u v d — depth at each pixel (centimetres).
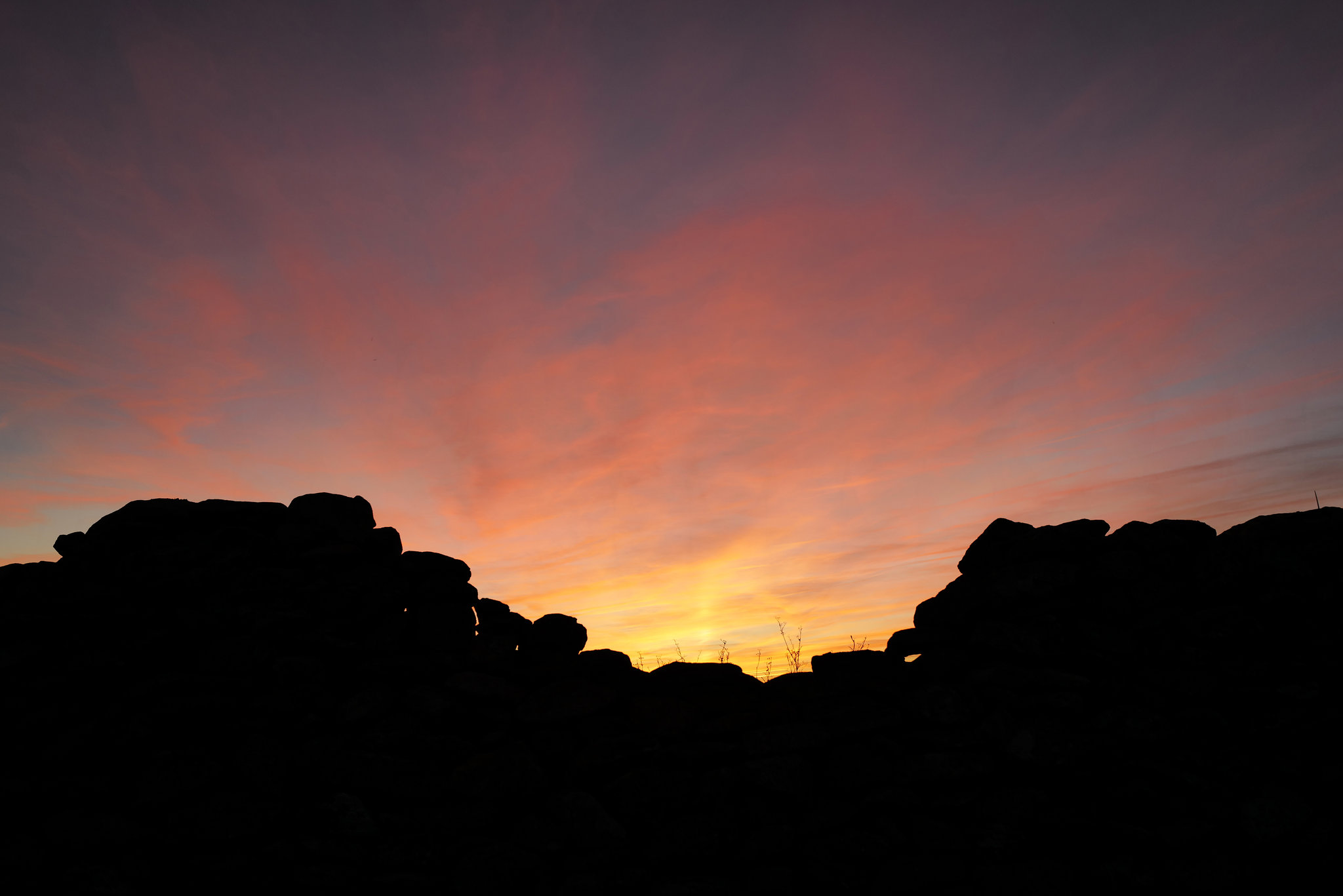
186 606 515
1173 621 525
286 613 509
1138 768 492
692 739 520
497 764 490
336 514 560
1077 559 554
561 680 540
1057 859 482
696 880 478
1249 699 500
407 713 503
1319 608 509
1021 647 525
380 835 468
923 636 566
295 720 491
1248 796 480
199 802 459
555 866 477
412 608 551
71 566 516
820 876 482
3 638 479
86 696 478
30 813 444
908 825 490
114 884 431
